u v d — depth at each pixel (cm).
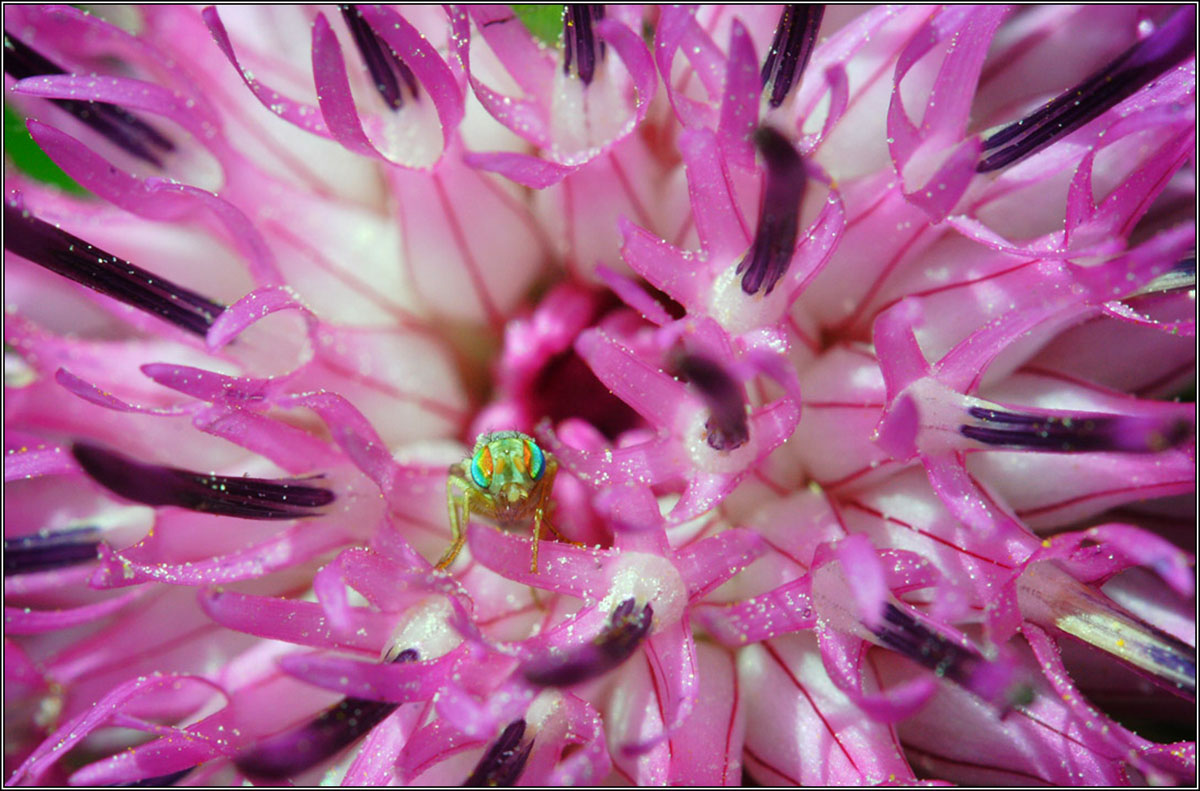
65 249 5
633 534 5
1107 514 5
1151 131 5
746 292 5
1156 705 5
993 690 5
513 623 5
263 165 6
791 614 5
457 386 6
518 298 6
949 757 5
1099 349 5
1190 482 5
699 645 5
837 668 5
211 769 5
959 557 5
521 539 5
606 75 5
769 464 5
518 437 5
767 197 5
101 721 5
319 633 5
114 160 6
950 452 5
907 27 5
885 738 5
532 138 5
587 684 5
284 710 5
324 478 5
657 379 5
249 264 5
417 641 5
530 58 5
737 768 5
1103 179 5
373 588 5
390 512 5
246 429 5
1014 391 5
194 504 5
